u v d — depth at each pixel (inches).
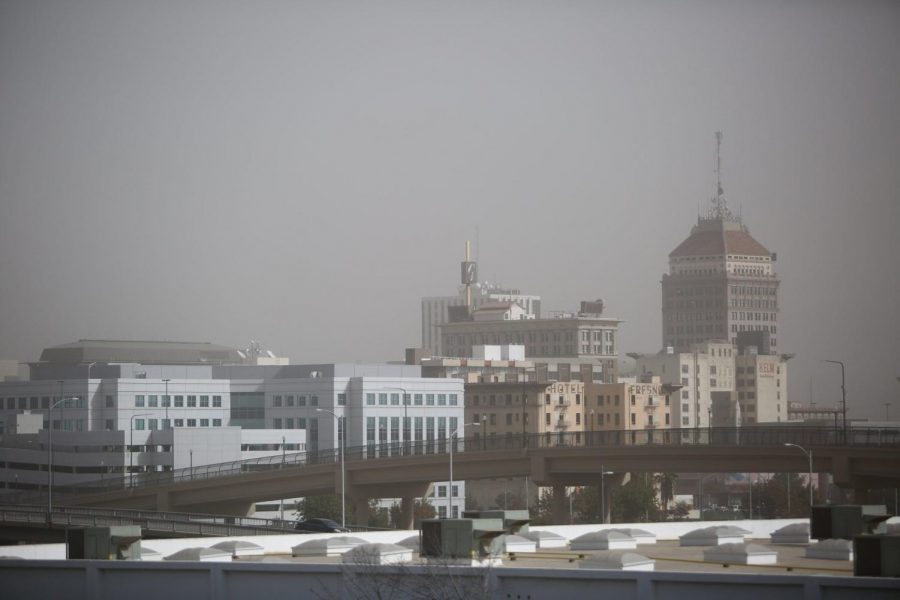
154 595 5585.6
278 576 5408.5
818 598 4626.0
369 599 5162.4
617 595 4936.0
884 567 5413.4
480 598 5019.7
